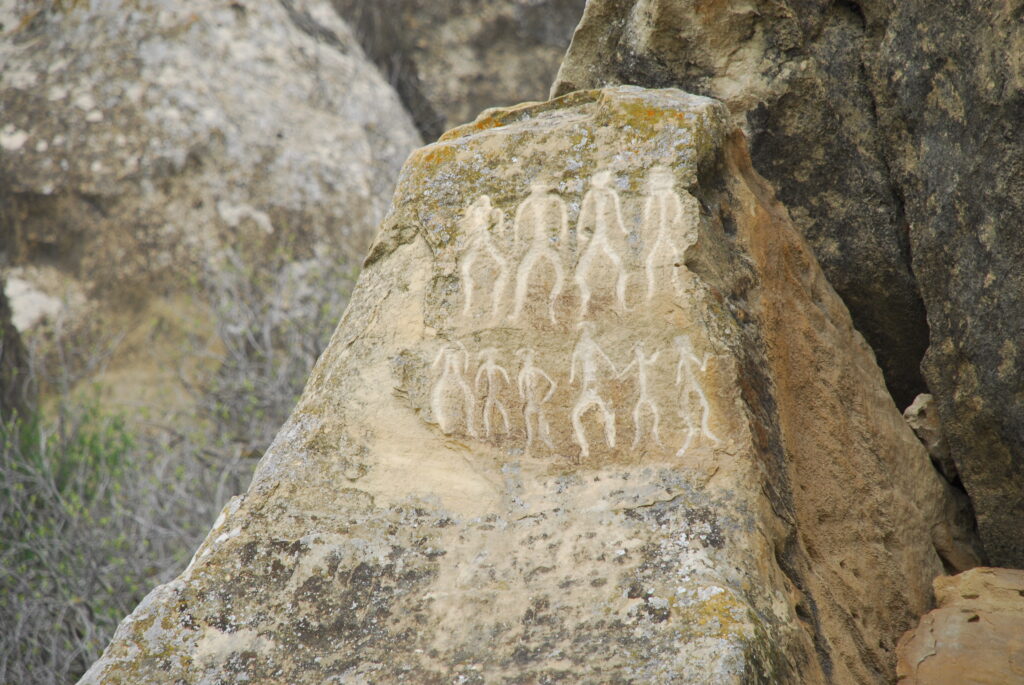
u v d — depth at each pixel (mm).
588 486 8797
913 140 10859
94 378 24078
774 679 7664
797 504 9180
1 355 22750
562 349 9133
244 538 8859
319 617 8430
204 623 8398
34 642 18125
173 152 26234
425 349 9422
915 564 10133
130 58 27500
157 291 25312
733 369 8859
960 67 10086
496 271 9406
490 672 7879
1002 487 10594
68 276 25625
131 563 19266
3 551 19594
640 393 8914
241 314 24031
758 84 11555
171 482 20766
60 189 25781
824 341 10258
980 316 10086
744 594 8055
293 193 26641
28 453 21297
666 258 9078
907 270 11359
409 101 34156
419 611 8375
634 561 8289
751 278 9539
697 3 11461
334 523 8914
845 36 11375
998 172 9633
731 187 9812
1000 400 10016
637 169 9328
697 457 8680
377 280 9859
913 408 11375
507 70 34688
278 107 28016
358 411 9359
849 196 11523
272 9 30000
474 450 9109
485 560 8594
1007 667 9234
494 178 9633
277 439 9453
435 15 34625
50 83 27047
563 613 8125
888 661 9438
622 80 12008
